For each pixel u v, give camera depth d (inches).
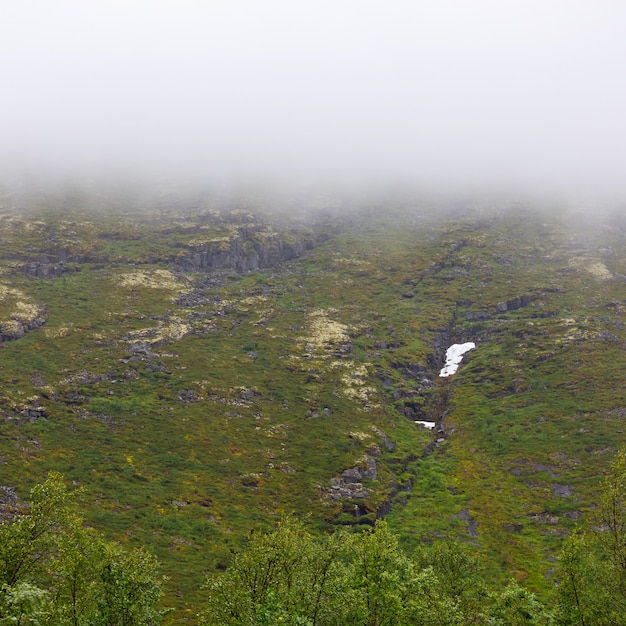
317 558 2404.0
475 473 6166.3
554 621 2251.5
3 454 4753.9
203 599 3457.2
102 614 1989.4
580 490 5551.2
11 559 1854.1
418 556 3319.4
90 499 4466.0
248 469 5575.8
